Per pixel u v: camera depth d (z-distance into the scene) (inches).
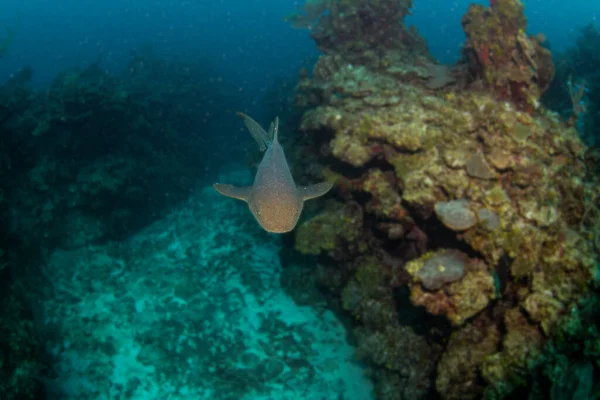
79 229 382.9
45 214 369.4
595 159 237.5
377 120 239.6
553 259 179.2
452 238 199.6
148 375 253.8
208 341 275.3
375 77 288.2
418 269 186.2
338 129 256.2
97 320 298.7
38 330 271.9
